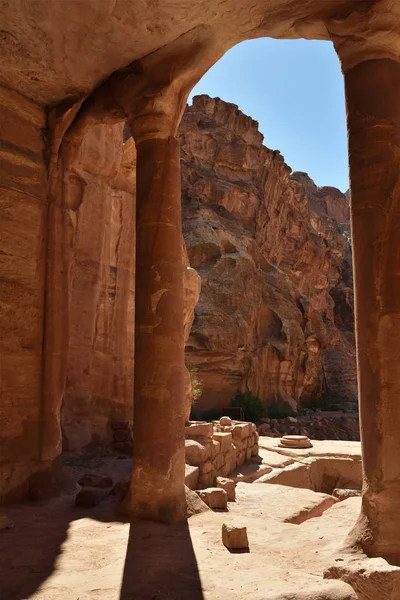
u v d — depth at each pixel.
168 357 5.76
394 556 4.34
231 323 28.69
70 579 3.85
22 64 6.31
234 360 28.69
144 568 4.07
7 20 5.57
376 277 4.71
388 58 4.98
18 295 6.73
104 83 6.74
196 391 21.09
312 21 5.35
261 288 33.03
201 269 30.31
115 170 11.02
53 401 7.03
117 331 11.12
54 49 6.06
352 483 12.32
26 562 4.23
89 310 10.39
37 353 6.94
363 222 4.82
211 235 31.31
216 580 3.82
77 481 7.47
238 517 6.02
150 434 5.63
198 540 4.88
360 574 3.58
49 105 7.24
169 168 6.09
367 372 4.69
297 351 34.75
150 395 5.68
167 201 6.01
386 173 4.78
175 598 3.48
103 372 10.69
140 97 6.19
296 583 3.70
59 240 7.34
